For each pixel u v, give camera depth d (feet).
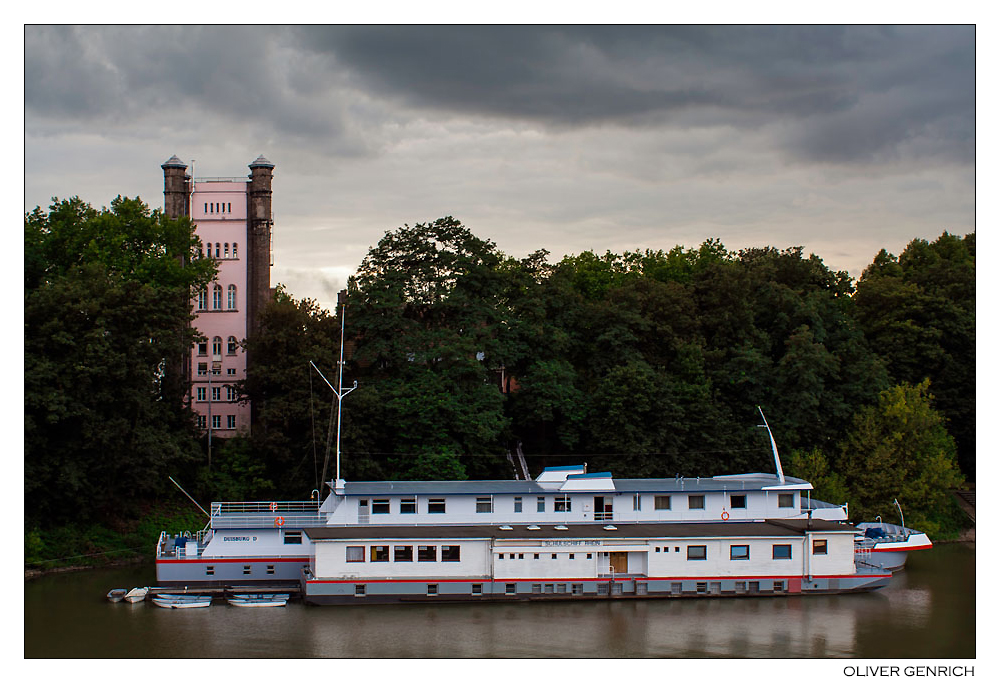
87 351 240.32
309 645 171.12
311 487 274.16
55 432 244.63
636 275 412.16
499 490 217.15
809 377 294.46
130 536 252.62
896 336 330.54
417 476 268.00
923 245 394.93
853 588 209.05
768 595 205.87
